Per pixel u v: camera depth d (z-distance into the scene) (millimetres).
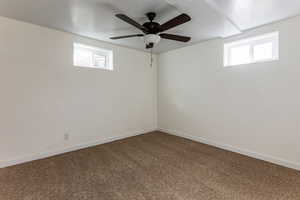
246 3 1751
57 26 2416
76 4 1825
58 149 2611
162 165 2240
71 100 2736
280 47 2158
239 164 2246
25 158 2305
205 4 1781
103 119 3168
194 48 3264
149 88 4004
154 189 1698
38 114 2408
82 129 2883
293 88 2062
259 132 2389
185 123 3527
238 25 2334
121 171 2074
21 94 2258
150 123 4066
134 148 2900
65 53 2639
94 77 3012
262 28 2338
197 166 2203
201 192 1642
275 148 2236
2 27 2102
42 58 2422
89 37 2865
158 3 1826
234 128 2686
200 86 3191
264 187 1714
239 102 2605
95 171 2072
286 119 2129
